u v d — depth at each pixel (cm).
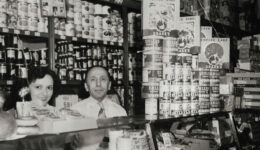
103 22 336
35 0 275
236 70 451
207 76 256
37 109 162
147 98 218
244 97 414
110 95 347
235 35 561
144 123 197
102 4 346
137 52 367
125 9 345
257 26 580
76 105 296
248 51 440
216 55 282
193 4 424
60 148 192
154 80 217
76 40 304
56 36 287
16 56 272
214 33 497
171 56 228
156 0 222
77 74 318
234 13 523
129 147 176
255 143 362
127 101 350
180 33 247
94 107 296
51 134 143
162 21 222
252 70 441
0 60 263
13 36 272
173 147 226
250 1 566
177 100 226
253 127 366
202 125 288
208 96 257
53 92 234
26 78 224
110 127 174
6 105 227
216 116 264
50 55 279
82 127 159
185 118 227
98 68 299
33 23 272
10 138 133
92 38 323
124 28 348
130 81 370
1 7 251
